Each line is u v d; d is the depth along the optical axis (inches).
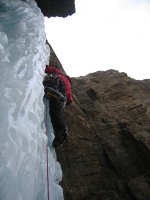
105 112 200.8
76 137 159.9
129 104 210.8
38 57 130.6
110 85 237.5
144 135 170.9
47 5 254.4
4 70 85.0
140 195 135.0
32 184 63.0
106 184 140.1
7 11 171.5
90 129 177.3
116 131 180.9
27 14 176.1
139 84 239.6
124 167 154.9
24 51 116.3
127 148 168.7
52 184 93.2
